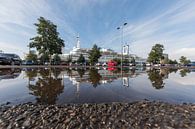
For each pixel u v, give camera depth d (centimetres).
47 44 5481
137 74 2177
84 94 850
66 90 946
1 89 967
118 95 836
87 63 9275
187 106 664
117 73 2306
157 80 1467
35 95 823
